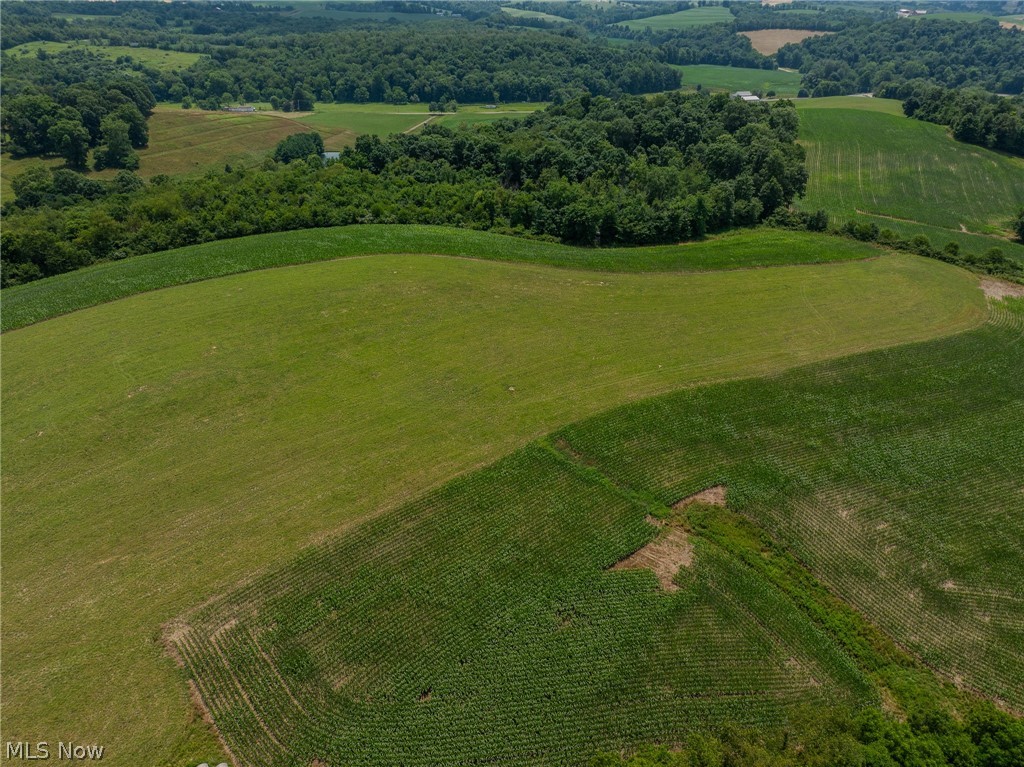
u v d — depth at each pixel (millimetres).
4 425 43531
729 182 88438
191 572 34031
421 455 42750
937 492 41281
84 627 31109
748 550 37250
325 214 79688
